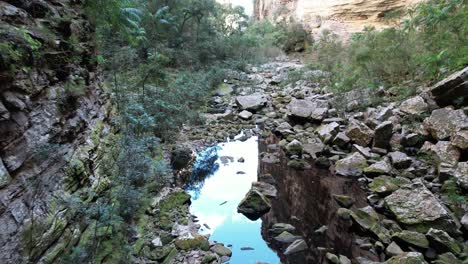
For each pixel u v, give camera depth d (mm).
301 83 11992
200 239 3740
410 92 7395
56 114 2771
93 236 2932
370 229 3898
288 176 5797
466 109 5250
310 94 10523
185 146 6980
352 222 4223
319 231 4086
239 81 13234
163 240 3705
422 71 7883
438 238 3338
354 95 8414
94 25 4715
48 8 3160
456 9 7934
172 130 6965
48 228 2342
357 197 4922
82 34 4020
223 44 15977
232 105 10305
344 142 6551
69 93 3137
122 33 7133
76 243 2742
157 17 11812
